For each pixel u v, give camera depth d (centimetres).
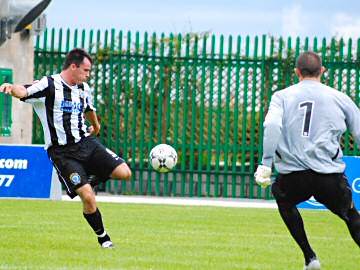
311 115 2438
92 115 3038
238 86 6162
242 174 6162
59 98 2927
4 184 5338
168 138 6247
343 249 3212
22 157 5347
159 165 4519
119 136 6275
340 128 2452
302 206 5216
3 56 5816
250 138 6153
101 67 6275
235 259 2795
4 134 5784
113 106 6269
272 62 6125
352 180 5109
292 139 2444
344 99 2473
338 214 2477
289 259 2842
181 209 4869
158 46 6247
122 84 6266
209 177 6209
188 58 6206
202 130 6200
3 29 5319
